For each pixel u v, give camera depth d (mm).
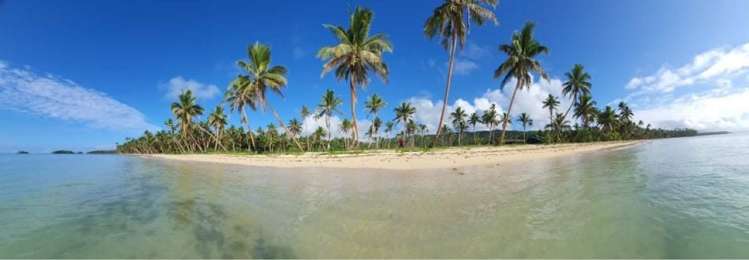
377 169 12055
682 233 3838
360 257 3492
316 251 3725
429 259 3355
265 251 3789
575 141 48375
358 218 4957
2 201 7328
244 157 27109
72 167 21844
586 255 3332
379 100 46406
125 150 114188
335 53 24172
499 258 3322
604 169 10094
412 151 22047
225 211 5805
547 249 3512
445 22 23469
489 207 5328
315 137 54750
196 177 12023
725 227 3982
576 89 44125
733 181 7055
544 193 6359
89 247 4047
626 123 66875
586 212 4844
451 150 22734
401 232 4227
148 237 4406
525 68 29344
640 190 6344
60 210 6223
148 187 9453
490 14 22344
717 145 23875
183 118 50000
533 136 54625
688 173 8547
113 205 6656
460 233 4098
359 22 25203
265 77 30172
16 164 27266
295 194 7254
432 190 7047
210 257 3664
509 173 9625
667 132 113062
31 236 4535
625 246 3521
